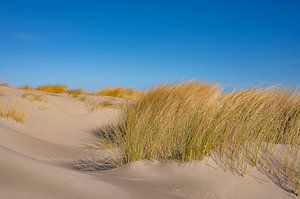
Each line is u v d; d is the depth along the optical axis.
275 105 5.12
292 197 3.35
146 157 4.57
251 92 5.25
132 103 8.44
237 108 4.80
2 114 8.48
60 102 11.73
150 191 3.21
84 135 8.61
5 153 3.30
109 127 8.84
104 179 3.48
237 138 4.41
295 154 4.17
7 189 2.51
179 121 4.84
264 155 4.14
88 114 10.87
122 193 2.89
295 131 4.75
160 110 5.62
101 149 6.44
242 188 3.52
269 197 3.35
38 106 10.41
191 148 4.23
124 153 4.83
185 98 6.33
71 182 2.90
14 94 11.52
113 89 18.78
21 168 2.99
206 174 3.83
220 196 3.39
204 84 7.79
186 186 3.59
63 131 8.88
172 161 4.28
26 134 7.35
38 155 5.54
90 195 2.69
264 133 4.56
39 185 2.69
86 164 5.03
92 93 18.53
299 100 5.80
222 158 4.13
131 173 4.14
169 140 4.62
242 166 3.91
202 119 4.55
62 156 5.85
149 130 4.82
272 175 3.74
